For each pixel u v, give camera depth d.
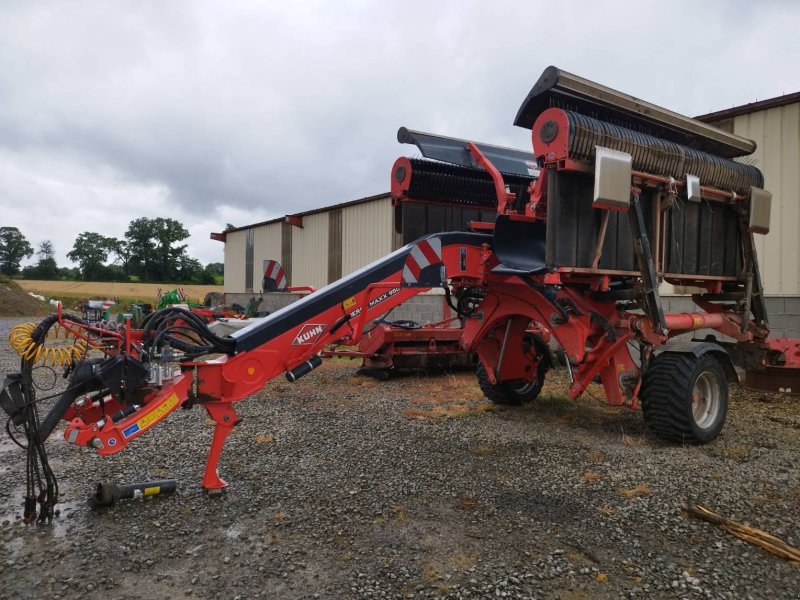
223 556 3.15
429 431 5.76
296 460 4.81
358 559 3.11
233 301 25.39
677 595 2.76
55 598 2.73
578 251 5.05
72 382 3.61
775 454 4.97
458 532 3.44
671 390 5.13
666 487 4.15
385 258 4.83
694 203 5.93
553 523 3.56
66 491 4.12
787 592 2.78
